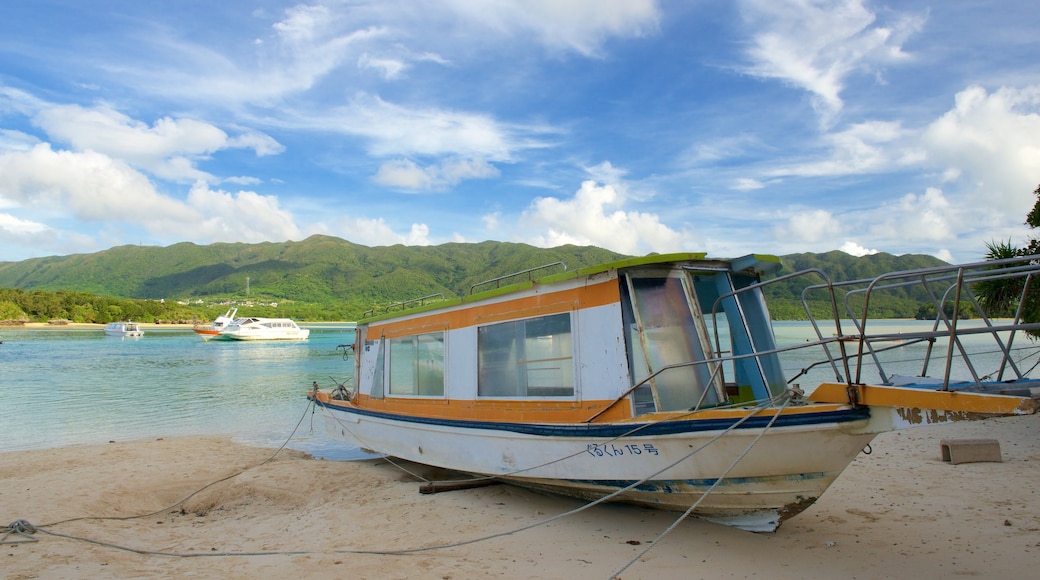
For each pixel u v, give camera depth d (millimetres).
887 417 5715
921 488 9641
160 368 42125
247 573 6754
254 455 14977
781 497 6676
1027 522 7770
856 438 5992
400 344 12250
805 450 6223
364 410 12984
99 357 51969
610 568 6684
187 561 7281
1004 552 6793
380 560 7164
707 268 8234
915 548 7047
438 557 7242
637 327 7641
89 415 22344
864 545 7211
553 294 8641
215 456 14828
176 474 12852
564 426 8055
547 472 8508
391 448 12070
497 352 9570
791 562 6738
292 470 12789
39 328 115688
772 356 8188
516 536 7977
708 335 8047
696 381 7691
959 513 8281
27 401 25969
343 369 41812
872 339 6020
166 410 23531
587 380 8039
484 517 8945
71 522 9211
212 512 10422
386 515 9305
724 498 7035
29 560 7156
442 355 10844
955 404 5121
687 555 7008
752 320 8352
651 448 7211
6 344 69500
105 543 8070
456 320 10508
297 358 52531
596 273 7992
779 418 6207
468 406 10047
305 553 7508
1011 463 10969
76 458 14453
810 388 20844
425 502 9883
